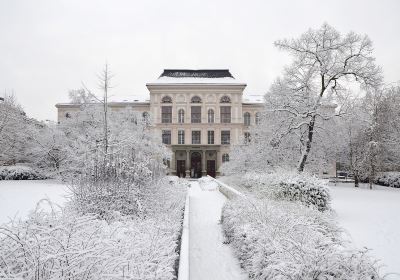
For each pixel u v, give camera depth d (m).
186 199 15.02
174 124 55.50
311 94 24.62
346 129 29.64
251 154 27.58
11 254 3.34
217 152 54.97
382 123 31.03
